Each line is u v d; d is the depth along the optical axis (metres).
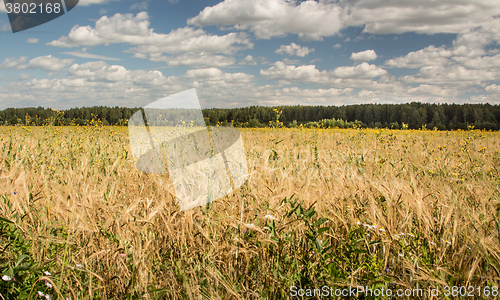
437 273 1.70
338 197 2.71
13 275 1.50
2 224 1.87
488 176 4.33
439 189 3.00
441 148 8.05
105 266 1.83
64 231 2.04
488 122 54.69
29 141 6.47
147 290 1.60
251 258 2.09
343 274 1.75
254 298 1.69
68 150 5.88
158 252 2.00
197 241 2.07
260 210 2.41
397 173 4.33
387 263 1.99
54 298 1.54
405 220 2.22
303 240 2.09
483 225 2.12
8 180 2.49
